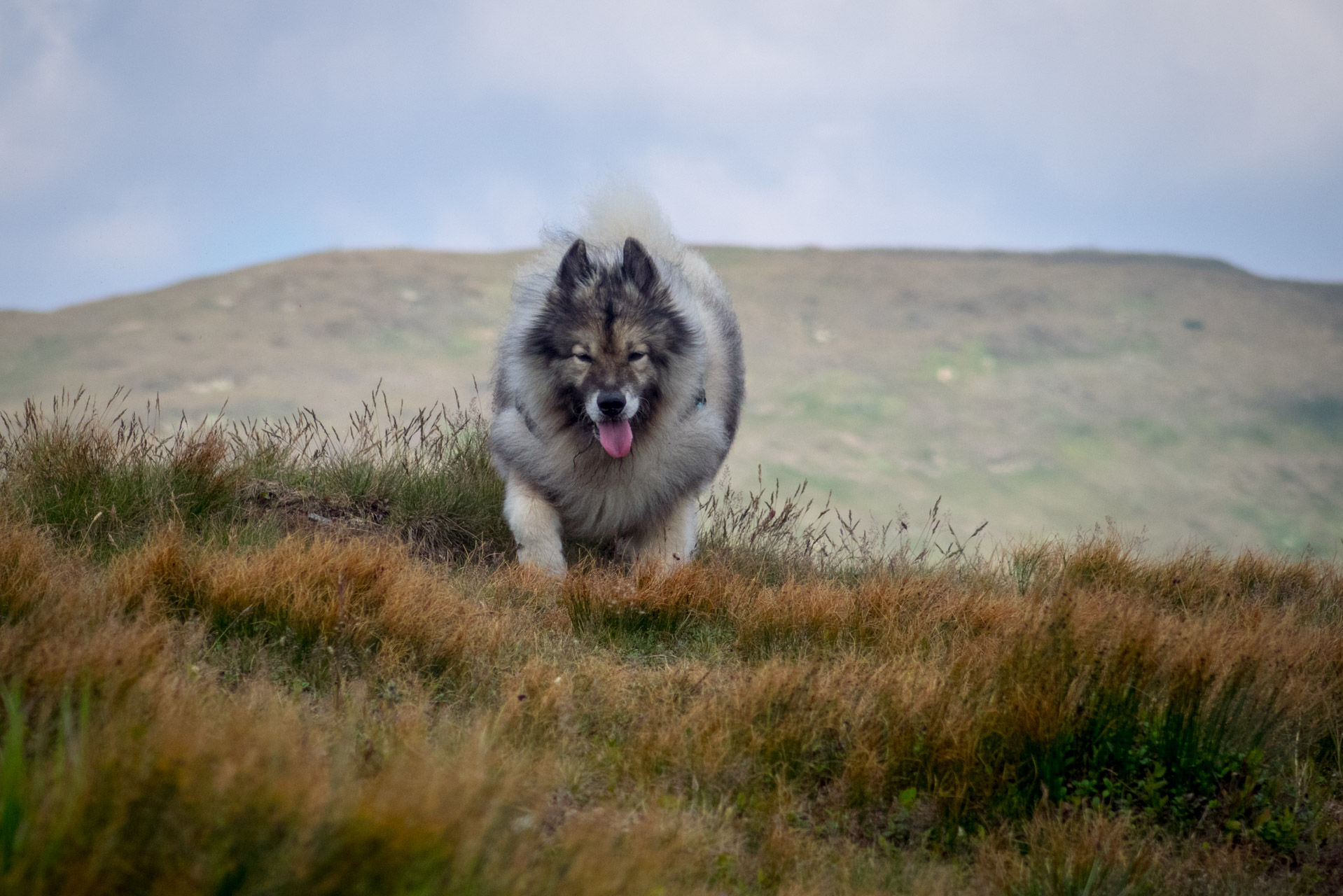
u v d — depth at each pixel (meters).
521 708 6.87
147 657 6.20
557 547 11.39
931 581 10.49
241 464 11.63
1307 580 11.90
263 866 4.00
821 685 7.37
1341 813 6.97
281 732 5.32
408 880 4.04
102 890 3.81
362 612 8.02
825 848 6.02
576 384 10.82
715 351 12.41
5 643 5.91
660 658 8.91
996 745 6.87
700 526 13.26
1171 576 11.15
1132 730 7.05
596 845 4.88
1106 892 5.77
